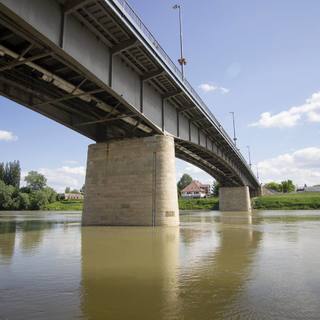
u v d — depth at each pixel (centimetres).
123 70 2852
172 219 3247
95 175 3631
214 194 17512
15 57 2162
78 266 1134
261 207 11112
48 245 1728
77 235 2278
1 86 2605
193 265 1154
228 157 7225
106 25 2362
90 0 2009
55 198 14888
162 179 3319
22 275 991
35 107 2919
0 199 12656
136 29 2481
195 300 729
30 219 5122
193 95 3812
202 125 4847
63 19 2070
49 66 2467
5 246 1688
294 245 1725
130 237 2142
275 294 778
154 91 3475
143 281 912
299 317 617
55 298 747
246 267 1116
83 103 3161
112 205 3450
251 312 646
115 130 3956
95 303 707
